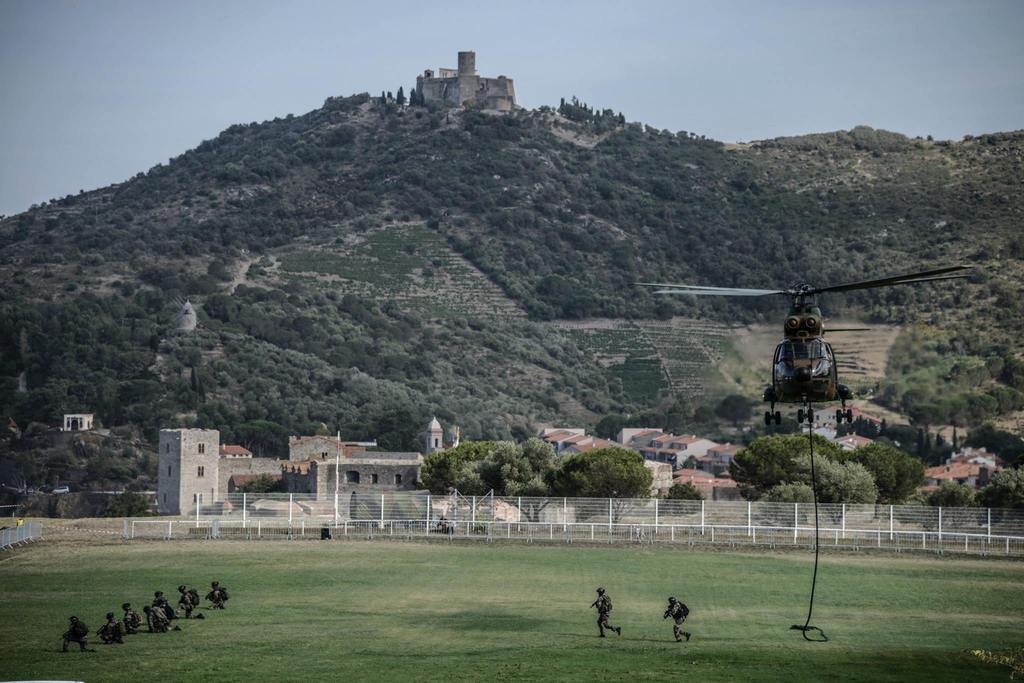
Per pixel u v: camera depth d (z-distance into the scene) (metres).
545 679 185.88
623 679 185.62
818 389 163.75
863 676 189.25
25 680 183.62
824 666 196.25
